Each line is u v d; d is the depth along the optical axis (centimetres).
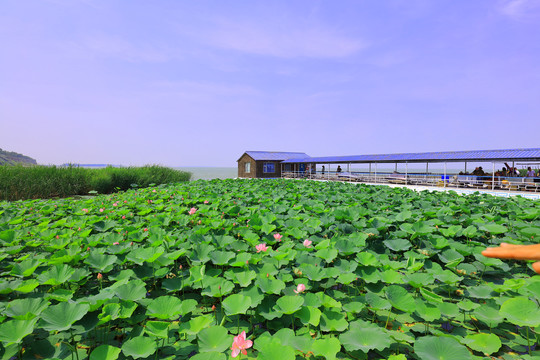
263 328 302
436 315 283
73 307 262
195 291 378
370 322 306
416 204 845
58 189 1568
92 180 1711
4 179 1361
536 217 665
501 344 264
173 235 511
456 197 1029
